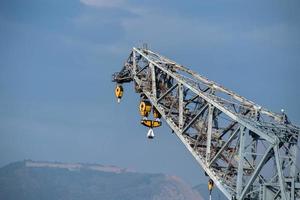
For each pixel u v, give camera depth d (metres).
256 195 91.62
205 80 109.75
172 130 110.81
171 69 114.31
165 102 114.19
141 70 122.44
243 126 91.31
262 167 87.19
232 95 104.25
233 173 98.62
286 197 82.50
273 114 97.31
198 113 103.19
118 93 131.50
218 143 101.94
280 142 88.12
